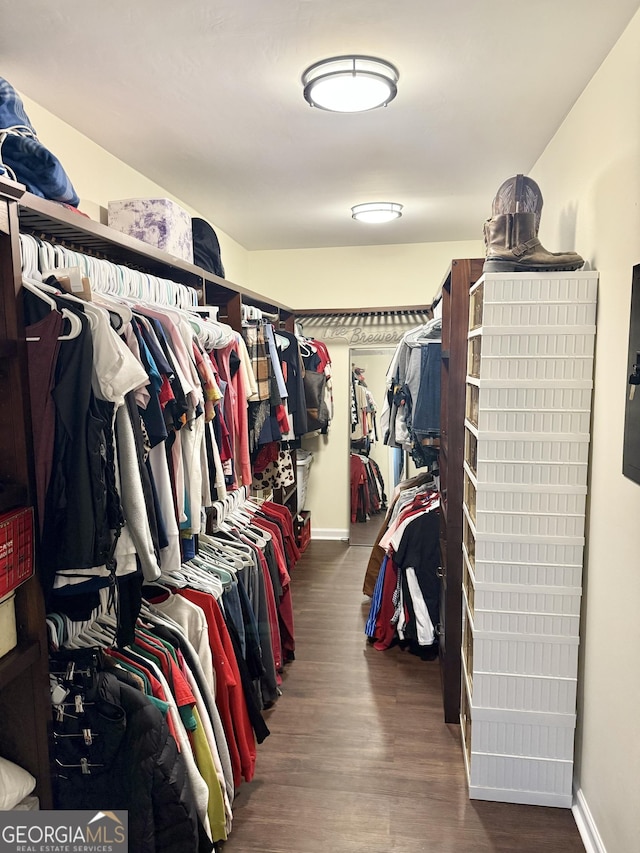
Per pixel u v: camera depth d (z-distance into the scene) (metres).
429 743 2.29
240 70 1.80
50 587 1.27
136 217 2.23
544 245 2.50
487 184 3.02
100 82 1.87
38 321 1.24
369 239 4.38
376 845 1.80
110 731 1.35
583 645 1.89
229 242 4.26
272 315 3.76
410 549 2.92
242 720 1.98
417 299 4.59
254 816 1.92
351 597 3.73
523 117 2.17
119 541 1.31
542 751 1.95
